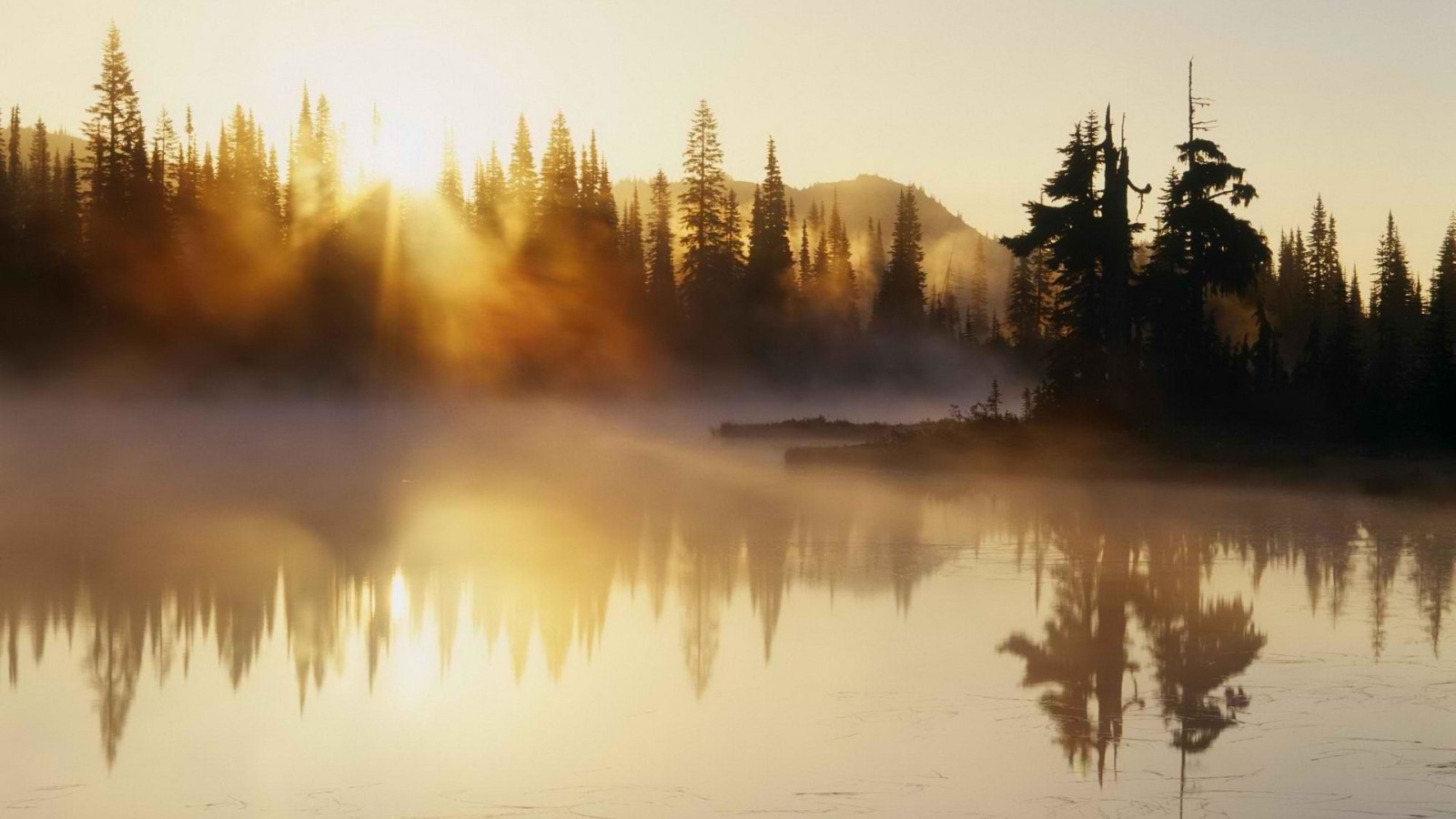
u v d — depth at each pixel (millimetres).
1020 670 15266
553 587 20594
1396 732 12820
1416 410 46875
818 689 14453
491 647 16562
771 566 22531
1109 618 18109
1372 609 18609
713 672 15219
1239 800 11039
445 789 11352
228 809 10922
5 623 17812
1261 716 13344
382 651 16297
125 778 11648
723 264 92375
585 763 12023
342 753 12352
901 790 11328
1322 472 38500
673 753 12289
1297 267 106188
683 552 24078
